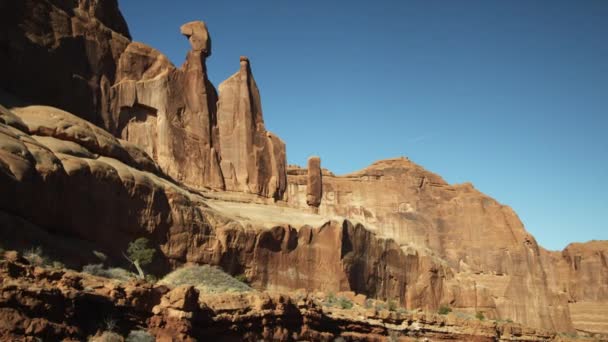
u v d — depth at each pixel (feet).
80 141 126.82
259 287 163.53
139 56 188.14
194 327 100.32
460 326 197.16
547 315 313.53
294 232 180.75
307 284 179.52
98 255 113.91
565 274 437.17
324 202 353.72
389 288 217.15
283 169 233.14
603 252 426.92
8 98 128.16
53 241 104.53
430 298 236.02
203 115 206.90
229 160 216.95
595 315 403.34
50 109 127.95
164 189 142.41
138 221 130.72
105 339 84.33
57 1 159.22
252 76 235.61
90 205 119.03
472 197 348.38
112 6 184.14
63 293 82.07
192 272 137.59
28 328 75.82
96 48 170.09
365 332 162.20
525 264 322.55
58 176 110.73
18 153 103.96
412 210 352.28
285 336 123.44
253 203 209.87
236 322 112.16
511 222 335.67
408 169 368.68
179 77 201.67
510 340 216.13
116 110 175.11
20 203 101.50
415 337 178.91
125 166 133.59
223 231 154.92
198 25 215.31
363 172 369.30
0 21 137.28
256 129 229.04
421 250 245.86
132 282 94.43
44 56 148.15
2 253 80.84
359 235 204.54
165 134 188.14
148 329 93.30
